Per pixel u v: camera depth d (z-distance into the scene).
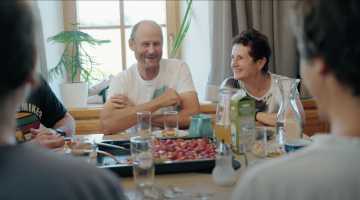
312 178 0.39
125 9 2.94
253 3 2.39
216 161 0.91
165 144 1.23
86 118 2.31
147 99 1.96
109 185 0.43
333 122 0.45
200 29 2.78
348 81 0.41
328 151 0.41
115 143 1.26
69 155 0.96
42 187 0.38
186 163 0.98
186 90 1.92
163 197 0.82
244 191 0.42
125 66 2.98
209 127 1.39
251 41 1.77
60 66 2.66
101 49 2.95
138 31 1.84
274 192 0.40
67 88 2.45
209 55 2.70
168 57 3.01
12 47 0.39
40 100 1.68
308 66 0.45
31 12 0.42
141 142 0.86
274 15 2.41
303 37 0.44
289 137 1.15
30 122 1.61
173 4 2.95
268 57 1.81
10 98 0.41
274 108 1.86
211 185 0.90
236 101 1.15
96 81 2.96
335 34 0.41
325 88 0.45
